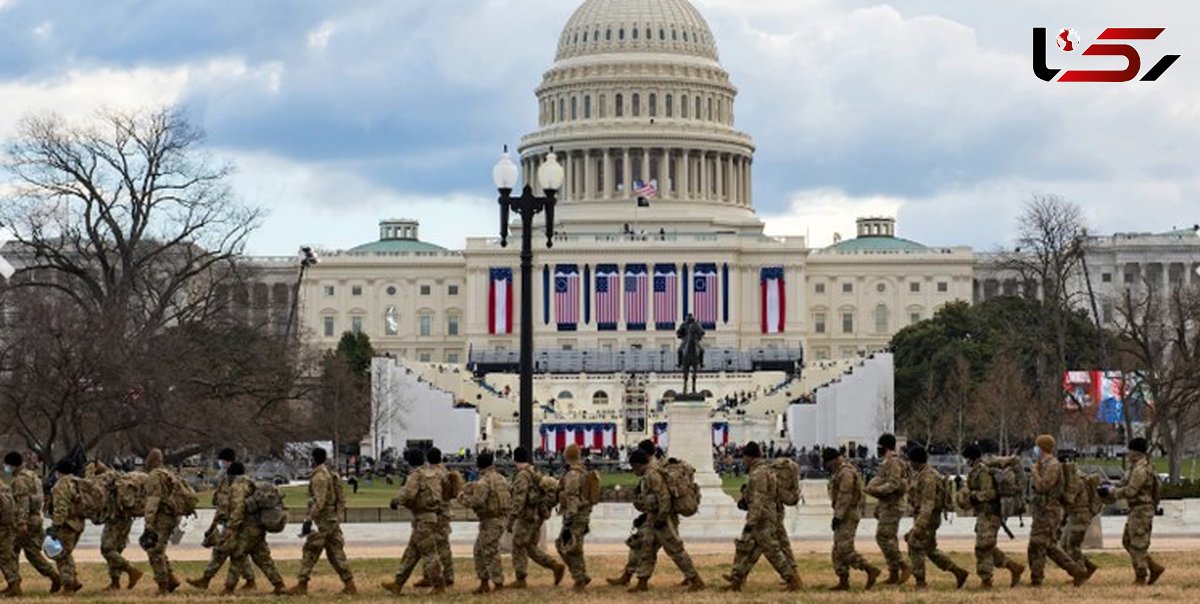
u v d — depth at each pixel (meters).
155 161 118.88
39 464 108.25
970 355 188.25
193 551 67.19
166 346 106.62
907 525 76.19
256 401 123.81
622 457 182.00
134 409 101.75
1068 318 171.25
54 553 58.59
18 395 99.44
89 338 100.00
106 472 50.81
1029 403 150.75
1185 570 53.44
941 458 162.00
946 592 47.50
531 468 49.88
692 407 78.81
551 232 64.69
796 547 66.44
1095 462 143.62
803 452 163.62
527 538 49.59
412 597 47.62
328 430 150.88
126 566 50.38
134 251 127.56
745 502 48.25
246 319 133.00
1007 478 48.00
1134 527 49.16
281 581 48.75
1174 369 124.31
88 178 117.69
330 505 48.28
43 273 137.88
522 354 64.06
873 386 171.62
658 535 48.56
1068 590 47.66
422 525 48.09
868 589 48.59
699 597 46.91
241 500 48.28
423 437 176.12
